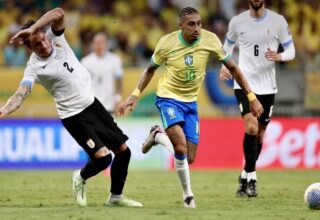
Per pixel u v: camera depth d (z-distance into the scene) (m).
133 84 65.94
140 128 62.34
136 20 78.25
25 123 62.91
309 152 62.00
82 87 32.16
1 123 62.91
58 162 62.97
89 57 58.97
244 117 39.03
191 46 32.81
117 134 32.84
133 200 35.28
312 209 32.31
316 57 70.12
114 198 33.69
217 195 39.88
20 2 78.62
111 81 59.06
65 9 78.38
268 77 40.62
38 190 42.78
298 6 73.12
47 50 31.20
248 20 40.34
